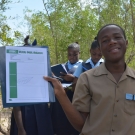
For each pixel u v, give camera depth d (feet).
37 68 6.98
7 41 18.71
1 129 20.04
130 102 6.93
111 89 7.02
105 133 6.86
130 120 6.84
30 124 11.26
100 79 7.20
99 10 30.76
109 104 6.93
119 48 7.20
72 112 7.18
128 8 29.81
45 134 11.18
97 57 13.16
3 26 18.75
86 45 31.65
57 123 12.07
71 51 14.75
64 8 30.27
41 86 6.94
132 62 30.09
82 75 7.47
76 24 31.01
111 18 30.25
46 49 7.10
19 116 11.07
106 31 7.26
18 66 6.84
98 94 7.02
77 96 7.35
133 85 7.08
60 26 30.63
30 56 6.97
